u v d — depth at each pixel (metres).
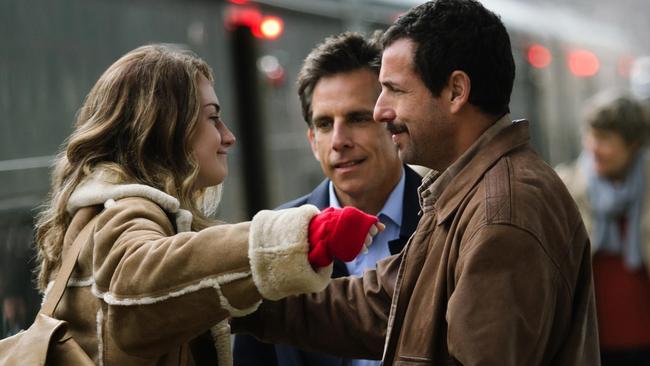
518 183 4.62
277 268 4.07
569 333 4.83
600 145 10.16
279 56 13.34
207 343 5.07
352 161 6.33
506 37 4.91
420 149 4.93
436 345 4.68
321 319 5.51
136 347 4.37
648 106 10.52
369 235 4.16
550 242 4.60
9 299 8.59
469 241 4.53
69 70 10.07
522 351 4.41
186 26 11.84
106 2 10.68
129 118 4.94
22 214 9.06
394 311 4.91
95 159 4.93
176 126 4.96
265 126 12.98
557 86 21.88
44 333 4.42
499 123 4.88
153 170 4.90
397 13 15.77
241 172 12.49
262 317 5.58
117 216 4.52
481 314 4.37
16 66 9.41
